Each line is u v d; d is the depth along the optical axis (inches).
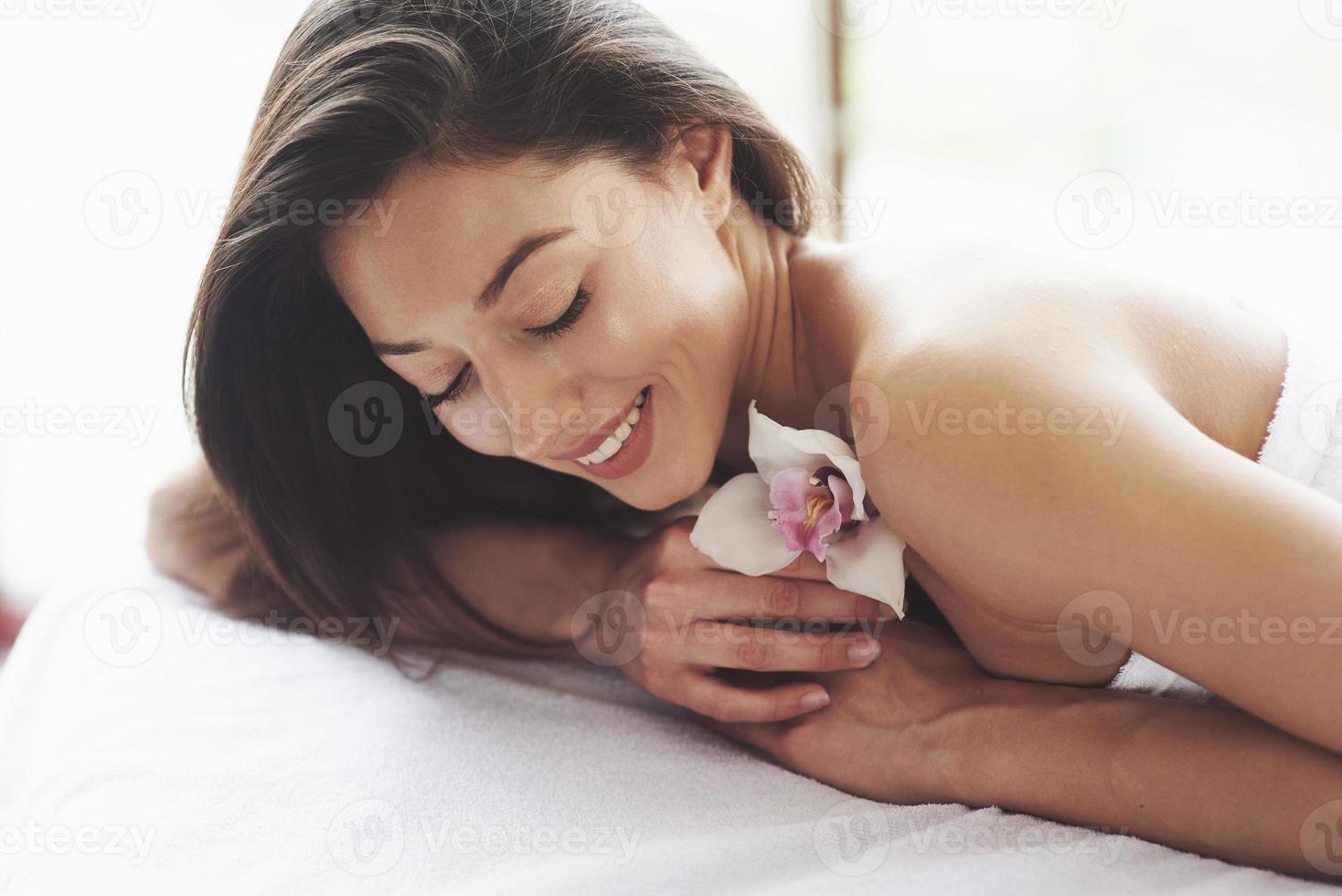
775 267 30.6
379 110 24.3
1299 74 66.4
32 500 66.6
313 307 32.7
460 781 27.6
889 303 25.4
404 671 34.1
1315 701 19.2
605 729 30.0
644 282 26.0
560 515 38.7
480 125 24.7
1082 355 21.7
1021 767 23.8
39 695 34.1
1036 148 74.8
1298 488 19.8
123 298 66.0
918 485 22.0
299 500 35.3
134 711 31.3
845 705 27.2
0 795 31.3
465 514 37.7
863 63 74.6
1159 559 19.5
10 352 65.8
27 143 64.6
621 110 26.3
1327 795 20.4
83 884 24.3
